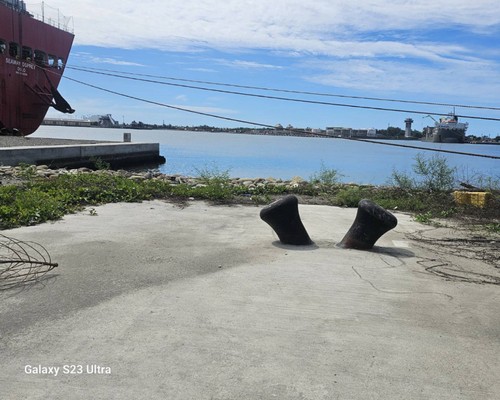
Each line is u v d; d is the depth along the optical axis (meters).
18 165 20.70
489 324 4.21
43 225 7.51
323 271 5.56
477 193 10.95
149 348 3.57
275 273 5.42
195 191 11.49
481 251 6.82
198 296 4.63
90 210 8.91
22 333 3.75
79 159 27.19
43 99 38.97
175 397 2.98
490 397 3.09
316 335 3.87
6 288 4.68
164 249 6.31
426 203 11.26
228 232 7.52
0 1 35.28
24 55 37.28
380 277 5.43
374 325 4.11
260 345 3.67
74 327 3.88
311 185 14.46
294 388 3.11
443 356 3.60
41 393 2.98
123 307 4.30
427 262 6.16
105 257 5.82
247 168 27.91
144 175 17.41
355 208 10.82
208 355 3.49
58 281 4.91
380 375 3.30
